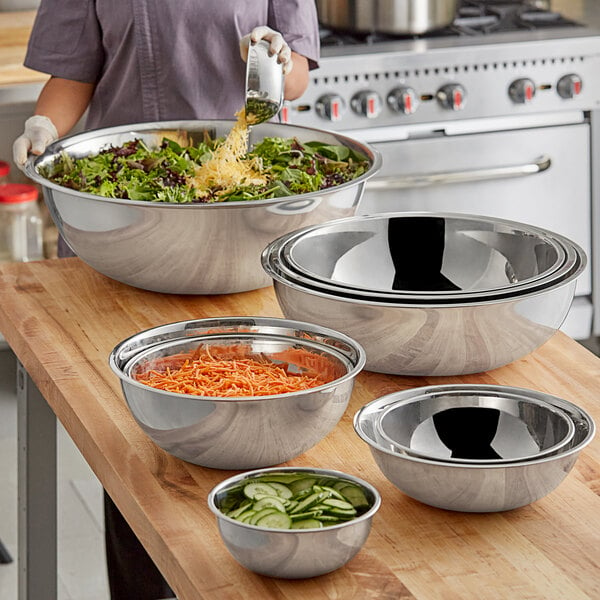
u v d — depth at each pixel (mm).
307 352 1669
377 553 1360
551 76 3990
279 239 1931
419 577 1309
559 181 4125
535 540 1381
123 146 2441
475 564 1332
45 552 2377
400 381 1823
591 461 1563
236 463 1537
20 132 4145
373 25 3898
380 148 3887
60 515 3691
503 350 1760
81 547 3529
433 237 1996
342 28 3955
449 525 1420
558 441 1486
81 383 1824
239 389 1577
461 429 1547
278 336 1693
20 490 2377
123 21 2861
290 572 1284
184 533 1409
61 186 2141
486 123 3994
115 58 2932
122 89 2965
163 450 1616
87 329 2037
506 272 1955
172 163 2326
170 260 2068
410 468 1404
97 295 2205
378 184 3873
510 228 1969
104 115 3053
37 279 2297
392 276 1980
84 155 2451
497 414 1548
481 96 3949
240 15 2895
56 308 2139
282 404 1467
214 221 1996
